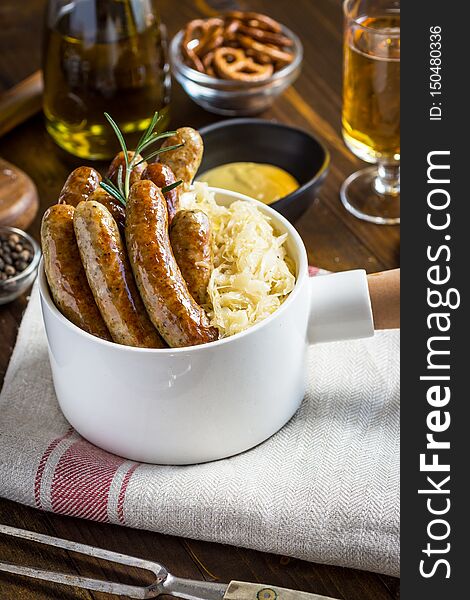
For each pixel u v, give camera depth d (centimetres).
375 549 81
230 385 83
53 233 82
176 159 87
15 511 86
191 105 122
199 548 84
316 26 132
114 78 109
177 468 86
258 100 119
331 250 107
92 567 83
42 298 84
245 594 77
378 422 89
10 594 82
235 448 86
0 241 106
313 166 107
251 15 124
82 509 84
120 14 107
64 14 108
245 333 81
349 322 87
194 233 83
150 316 81
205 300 84
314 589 82
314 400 91
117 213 84
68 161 116
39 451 86
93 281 81
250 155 110
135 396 82
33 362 94
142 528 84
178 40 123
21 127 120
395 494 82
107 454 87
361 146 108
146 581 82
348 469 85
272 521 82
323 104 123
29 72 127
